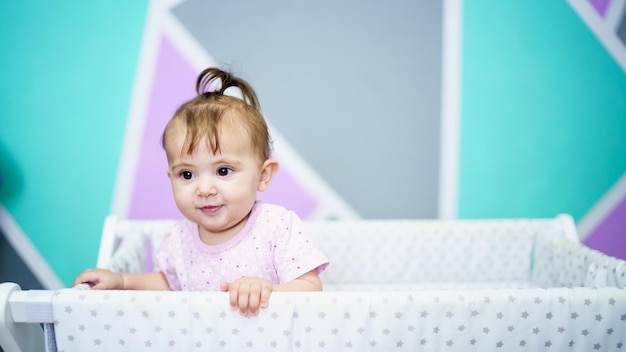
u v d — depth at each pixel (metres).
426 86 1.46
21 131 1.47
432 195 1.51
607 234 1.56
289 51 1.44
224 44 1.44
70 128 1.47
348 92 1.46
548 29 1.46
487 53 1.46
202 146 0.82
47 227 1.51
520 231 1.31
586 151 1.52
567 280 1.16
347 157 1.49
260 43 1.44
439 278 1.33
